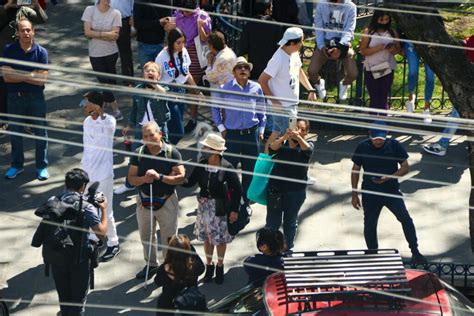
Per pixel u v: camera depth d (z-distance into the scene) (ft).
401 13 54.24
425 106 85.10
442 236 70.59
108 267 68.39
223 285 66.44
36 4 79.92
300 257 51.67
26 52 74.59
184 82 76.59
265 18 82.48
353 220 72.95
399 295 49.19
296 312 49.06
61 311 61.46
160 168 64.85
